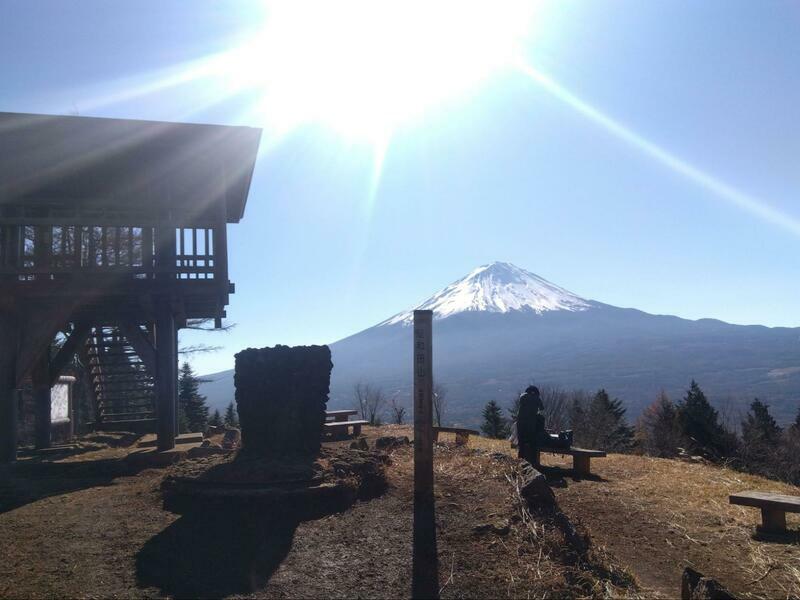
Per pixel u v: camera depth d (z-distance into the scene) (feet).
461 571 17.90
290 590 16.97
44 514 24.29
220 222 43.01
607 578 18.17
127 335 45.75
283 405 28.50
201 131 42.39
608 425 104.63
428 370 20.62
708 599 15.67
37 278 41.29
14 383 40.55
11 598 16.40
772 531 23.08
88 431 61.67
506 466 27.50
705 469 34.88
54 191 42.01
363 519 22.36
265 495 23.04
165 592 16.87
